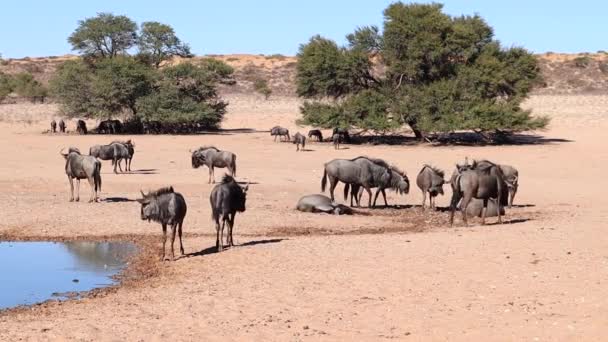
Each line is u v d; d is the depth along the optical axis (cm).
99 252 1989
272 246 1980
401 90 6419
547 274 1609
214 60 8262
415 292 1491
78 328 1285
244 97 12825
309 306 1407
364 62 6475
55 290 1588
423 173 2681
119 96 7538
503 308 1364
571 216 2533
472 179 2283
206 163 3497
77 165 2817
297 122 6612
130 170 4062
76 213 2567
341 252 1889
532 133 6931
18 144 5700
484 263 1731
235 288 1551
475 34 6425
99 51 8700
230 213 1964
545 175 3988
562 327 1243
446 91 6097
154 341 1212
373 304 1412
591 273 1605
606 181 3703
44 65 16288
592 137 6456
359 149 5606
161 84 7775
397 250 1906
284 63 16412
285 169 4200
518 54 6612
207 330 1267
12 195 3000
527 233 2122
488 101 6194
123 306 1435
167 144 5950
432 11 6419
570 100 11425
